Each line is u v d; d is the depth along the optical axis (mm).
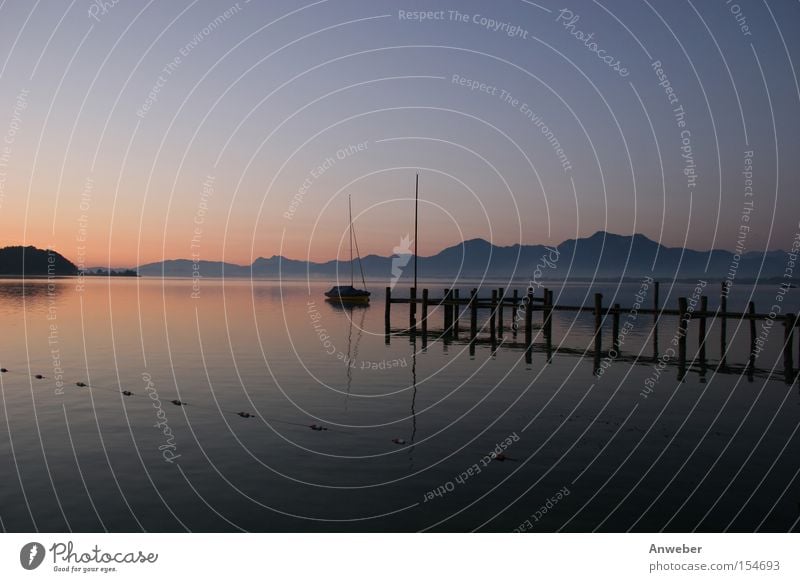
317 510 9945
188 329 34000
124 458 12102
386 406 16719
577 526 9500
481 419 15406
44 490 10500
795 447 13094
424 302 32906
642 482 11148
